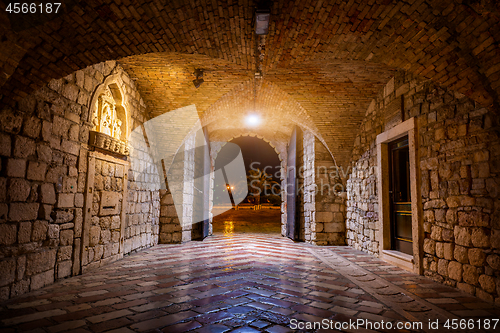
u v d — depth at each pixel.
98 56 3.75
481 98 3.68
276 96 7.27
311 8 3.62
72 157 4.45
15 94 3.32
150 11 3.46
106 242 5.44
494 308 3.30
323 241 8.47
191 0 3.43
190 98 7.09
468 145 3.96
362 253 7.00
